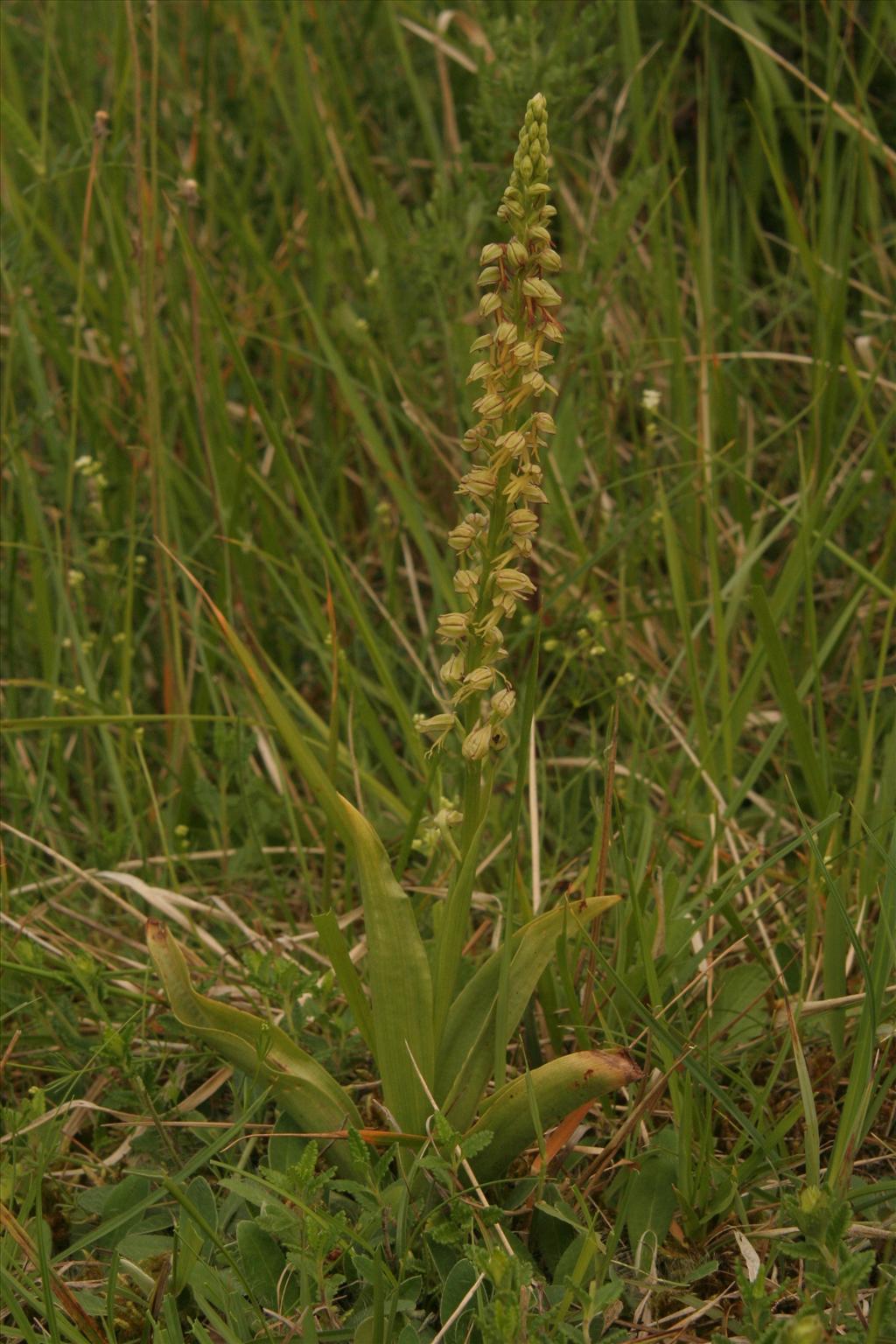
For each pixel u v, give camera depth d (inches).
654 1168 73.8
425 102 137.4
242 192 141.1
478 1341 64.0
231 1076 83.2
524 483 60.3
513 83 122.5
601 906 68.4
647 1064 76.2
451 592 111.7
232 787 117.0
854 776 105.7
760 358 136.3
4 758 117.6
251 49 150.7
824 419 113.1
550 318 59.3
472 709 64.3
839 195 136.9
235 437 138.3
